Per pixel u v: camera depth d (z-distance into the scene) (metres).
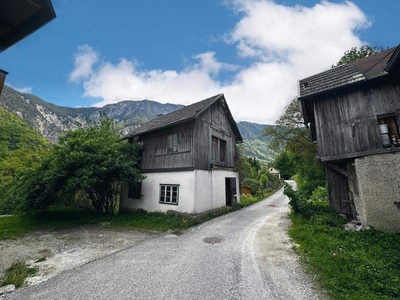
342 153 7.59
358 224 7.51
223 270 4.85
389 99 7.05
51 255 6.27
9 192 13.16
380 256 4.76
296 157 23.91
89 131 13.20
